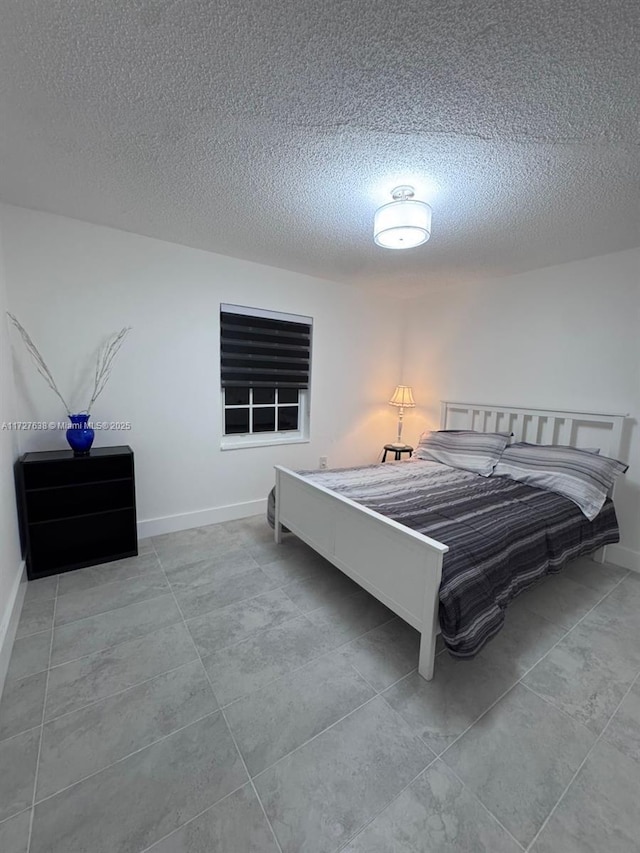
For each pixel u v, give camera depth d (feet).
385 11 3.31
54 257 7.89
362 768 4.08
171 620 6.50
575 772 4.08
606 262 8.90
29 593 7.16
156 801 3.71
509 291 10.91
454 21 3.37
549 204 6.66
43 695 4.91
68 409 8.36
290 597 7.27
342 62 3.84
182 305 9.58
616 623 6.69
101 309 8.52
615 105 4.31
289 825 3.54
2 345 6.69
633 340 8.54
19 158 5.69
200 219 7.81
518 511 7.12
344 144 5.21
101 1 3.27
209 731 4.47
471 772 4.06
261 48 3.70
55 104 4.51
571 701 5.02
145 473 9.59
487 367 11.61
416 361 13.98
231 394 11.32
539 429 10.27
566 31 3.42
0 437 6.09
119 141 5.26
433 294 13.20
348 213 7.36
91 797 3.73
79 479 8.26
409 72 3.92
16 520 7.22
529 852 3.35
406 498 7.73
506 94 4.19
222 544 9.45
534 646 6.07
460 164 5.57
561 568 6.86
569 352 9.65
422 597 5.36
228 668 5.45
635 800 3.81
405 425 14.52
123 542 9.02
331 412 12.98
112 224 8.22
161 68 3.97
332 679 5.30
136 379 9.17
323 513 7.68
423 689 5.16
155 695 4.96
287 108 4.53
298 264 10.58
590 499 7.86
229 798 3.76
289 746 4.31
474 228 7.70
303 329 12.10
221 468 10.83
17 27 3.52
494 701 4.99
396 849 3.38
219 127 4.93
